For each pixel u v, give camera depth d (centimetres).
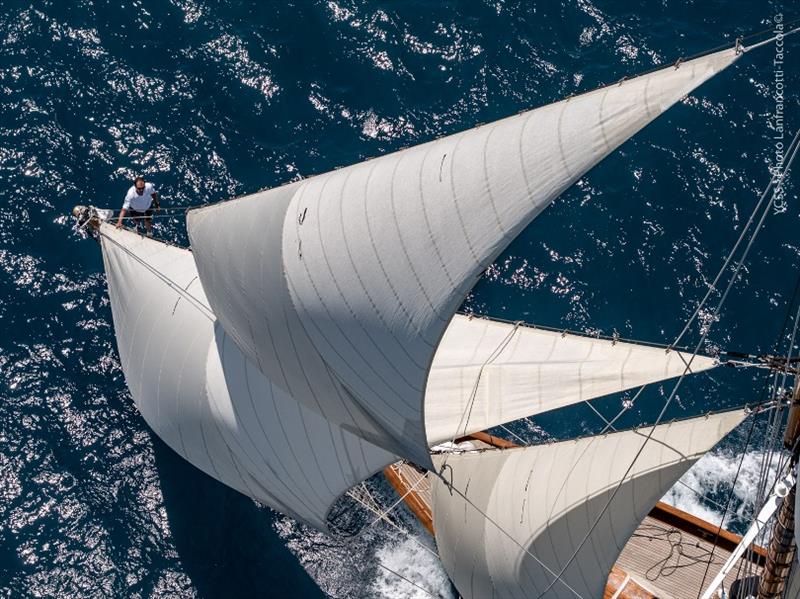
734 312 3741
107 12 4209
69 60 4116
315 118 4072
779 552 2477
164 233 3800
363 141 4041
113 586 3291
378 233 2228
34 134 3972
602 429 3616
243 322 2706
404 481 3509
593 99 1952
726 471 3578
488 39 4222
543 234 3869
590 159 1973
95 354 3659
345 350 2425
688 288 3788
